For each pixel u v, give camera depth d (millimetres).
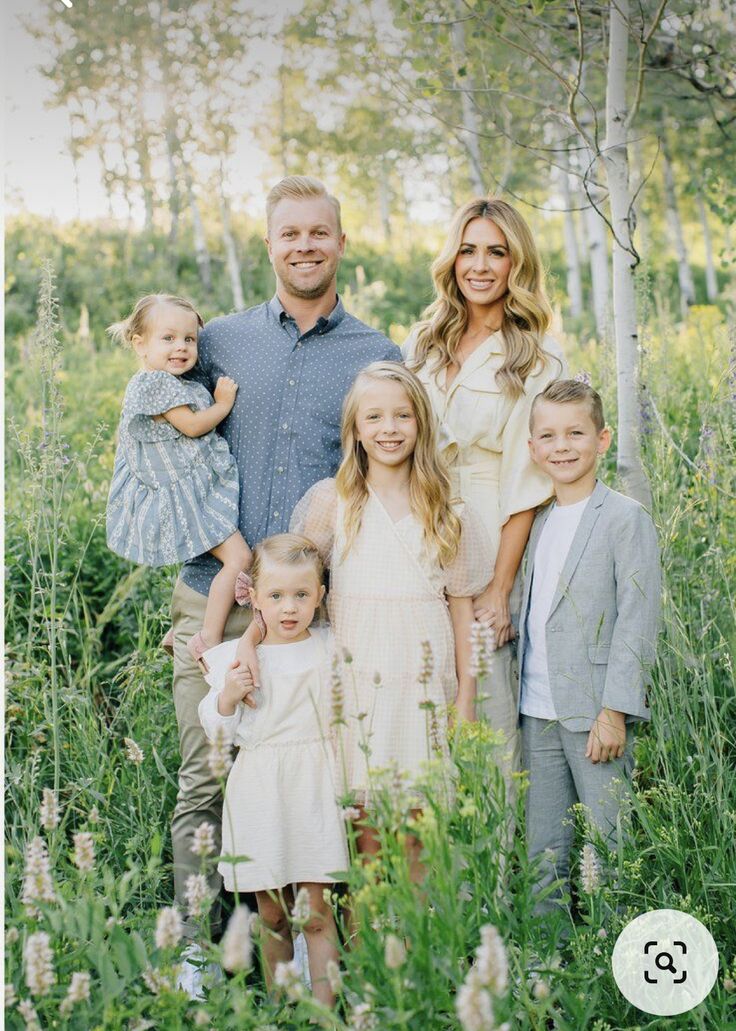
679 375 5605
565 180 10859
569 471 2672
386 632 2525
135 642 3916
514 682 2869
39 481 3527
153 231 10828
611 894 2305
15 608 3607
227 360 2828
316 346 2816
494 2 3645
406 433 2547
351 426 2602
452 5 4516
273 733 2461
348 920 2570
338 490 2627
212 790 2709
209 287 10352
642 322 4164
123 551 2752
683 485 3732
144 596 4008
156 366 2750
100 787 2982
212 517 2707
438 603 2584
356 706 2475
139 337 2781
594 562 2635
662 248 14586
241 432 2797
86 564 4203
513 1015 1950
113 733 3271
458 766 1980
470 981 1561
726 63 4973
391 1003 1753
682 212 14719
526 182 11781
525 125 7125
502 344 2881
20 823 2770
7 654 3246
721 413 3705
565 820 2600
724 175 7590
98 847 2770
